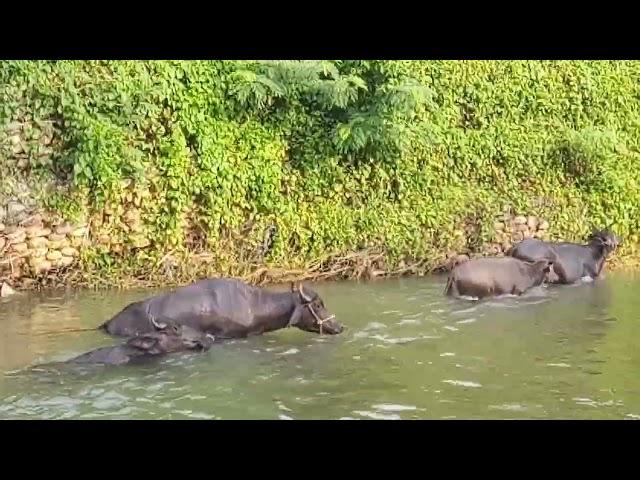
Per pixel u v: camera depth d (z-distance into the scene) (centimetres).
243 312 962
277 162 1429
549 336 984
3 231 1239
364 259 1447
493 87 1672
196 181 1363
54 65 1283
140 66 1345
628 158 1741
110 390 750
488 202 1581
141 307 960
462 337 977
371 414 693
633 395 750
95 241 1305
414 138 1540
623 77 1786
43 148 1271
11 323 1024
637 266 1600
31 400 718
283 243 1415
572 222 1652
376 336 982
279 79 1438
